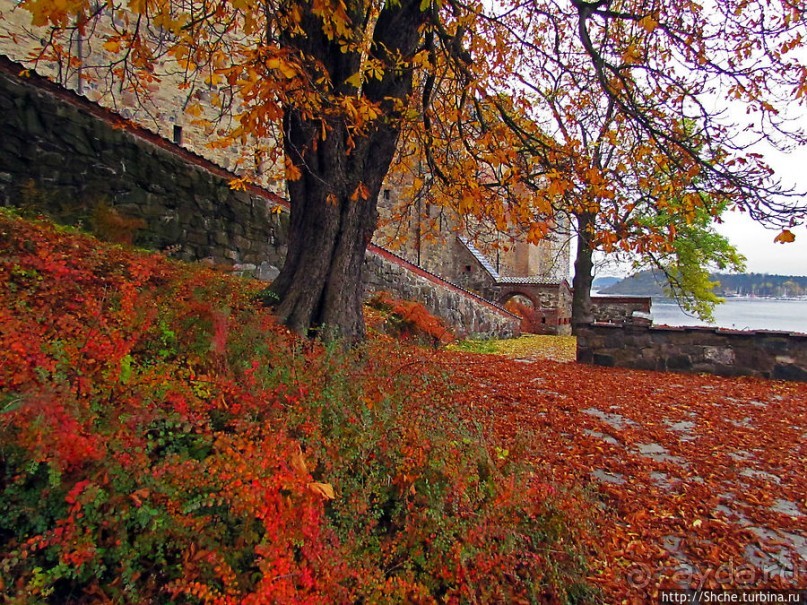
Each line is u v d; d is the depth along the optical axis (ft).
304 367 10.28
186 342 9.82
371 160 17.84
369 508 7.82
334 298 17.15
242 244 28.43
